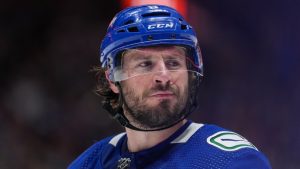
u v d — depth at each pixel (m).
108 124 18.30
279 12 22.39
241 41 22.11
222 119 20.05
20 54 20.23
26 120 17.95
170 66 5.06
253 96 21.02
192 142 5.05
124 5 21.08
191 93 5.19
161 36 5.05
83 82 19.48
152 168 5.09
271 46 22.05
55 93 19.17
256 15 22.44
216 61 21.31
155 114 4.97
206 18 21.86
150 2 19.72
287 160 19.48
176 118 5.00
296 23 22.02
